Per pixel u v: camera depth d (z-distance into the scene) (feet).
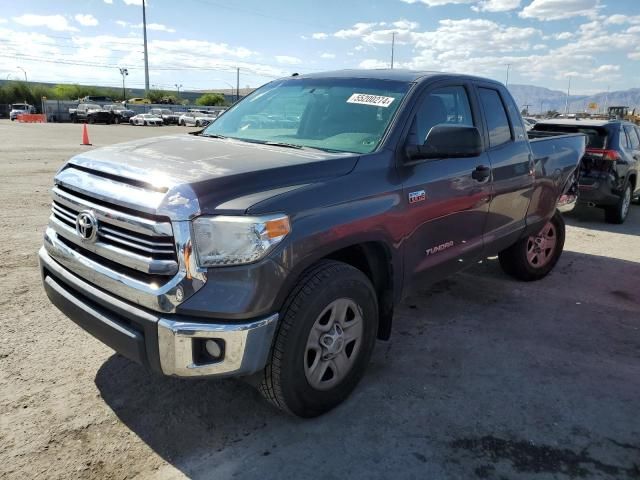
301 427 9.79
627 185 31.01
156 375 11.34
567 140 19.39
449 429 9.87
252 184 8.79
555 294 17.65
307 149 11.17
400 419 10.12
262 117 13.35
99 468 8.56
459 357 12.78
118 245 8.86
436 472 8.73
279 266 8.46
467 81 14.06
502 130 15.23
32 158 50.24
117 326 8.75
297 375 9.18
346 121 12.00
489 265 20.66
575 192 20.06
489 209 14.25
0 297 14.97
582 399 11.05
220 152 10.38
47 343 12.52
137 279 8.56
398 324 14.66
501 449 9.36
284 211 8.57
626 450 9.44
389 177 10.77
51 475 8.34
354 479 8.50
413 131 11.73
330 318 9.72
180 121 170.71
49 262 10.37
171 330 8.14
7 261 18.07
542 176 16.94
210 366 8.36
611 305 16.79
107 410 10.07
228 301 8.20
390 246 10.71
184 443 9.25
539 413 10.49
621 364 12.71
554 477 8.72
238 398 10.68
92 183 9.32
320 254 9.13
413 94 12.12
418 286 12.16
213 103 353.92
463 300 16.72
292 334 8.89
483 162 13.84
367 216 9.96
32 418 9.71
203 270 8.12
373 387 11.23
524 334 14.28
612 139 29.48
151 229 8.20
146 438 9.34
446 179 12.25
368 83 12.94
